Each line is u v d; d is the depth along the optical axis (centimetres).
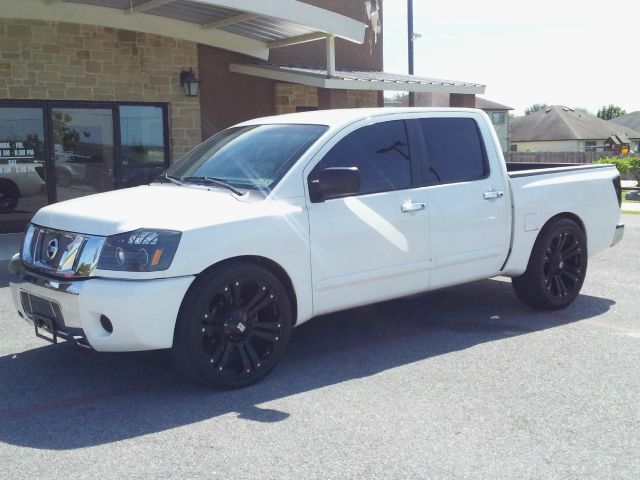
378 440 407
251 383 498
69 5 1227
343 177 506
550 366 529
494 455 386
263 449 398
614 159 2722
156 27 1317
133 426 432
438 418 436
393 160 575
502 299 743
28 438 417
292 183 520
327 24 1209
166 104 1389
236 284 483
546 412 444
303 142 547
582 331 621
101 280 456
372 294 559
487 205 618
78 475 370
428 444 400
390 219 558
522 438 407
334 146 546
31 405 468
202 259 465
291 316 520
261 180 528
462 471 369
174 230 461
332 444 402
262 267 500
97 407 463
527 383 495
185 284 459
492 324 649
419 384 496
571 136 6900
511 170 830
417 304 728
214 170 569
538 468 371
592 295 764
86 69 1285
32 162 1257
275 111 1546
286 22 1255
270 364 507
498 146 646
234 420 439
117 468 378
